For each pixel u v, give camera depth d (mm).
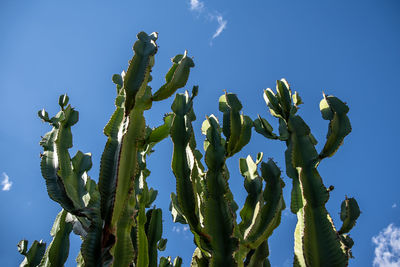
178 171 2143
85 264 1777
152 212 2723
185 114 2301
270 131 2492
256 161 2668
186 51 2457
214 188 2141
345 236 2855
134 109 2125
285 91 2445
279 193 2340
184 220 2775
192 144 2318
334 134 2230
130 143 2033
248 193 2557
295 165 2121
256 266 2350
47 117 2635
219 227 2031
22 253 2848
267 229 2229
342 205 2578
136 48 2225
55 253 2391
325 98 2377
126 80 2096
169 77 2443
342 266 1749
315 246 1820
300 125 2295
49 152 2361
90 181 2701
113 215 1830
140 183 2537
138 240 2186
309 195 1958
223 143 2947
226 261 1938
